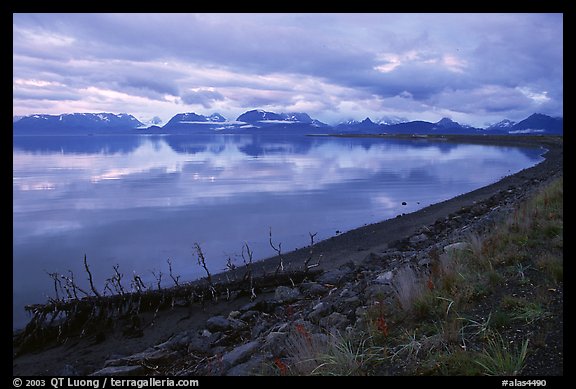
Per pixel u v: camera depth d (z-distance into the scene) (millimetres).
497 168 57750
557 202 10555
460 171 54250
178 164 78000
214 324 8672
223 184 44438
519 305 5316
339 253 15922
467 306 5547
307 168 64812
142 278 14320
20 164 80938
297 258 15695
